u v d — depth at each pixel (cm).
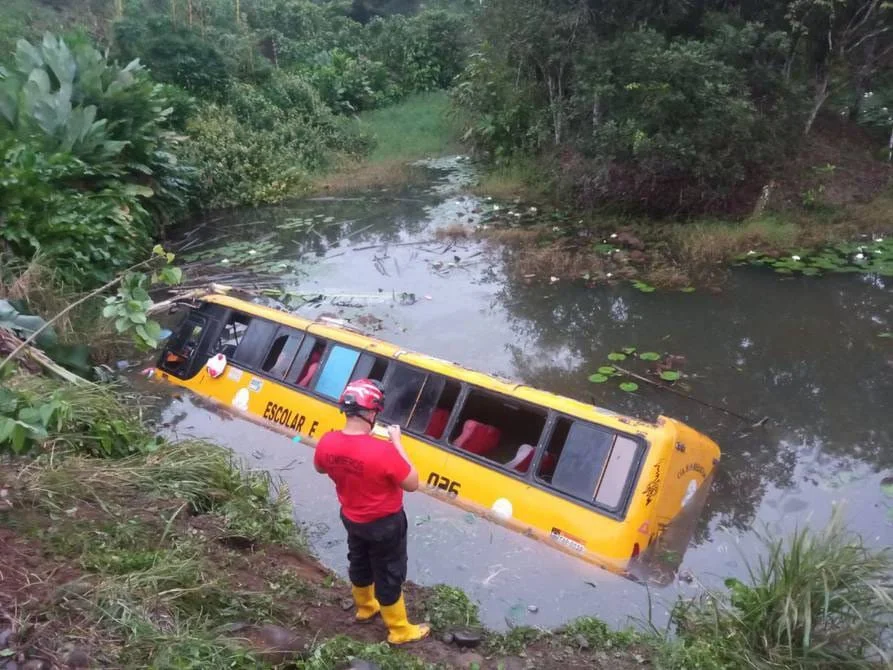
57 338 942
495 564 599
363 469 416
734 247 1425
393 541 433
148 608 416
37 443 604
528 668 451
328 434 432
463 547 619
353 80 2973
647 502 596
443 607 519
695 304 1194
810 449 793
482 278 1344
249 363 884
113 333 1049
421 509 672
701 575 598
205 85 2270
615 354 1017
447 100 2952
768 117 1623
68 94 1426
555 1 1820
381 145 2544
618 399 904
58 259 1153
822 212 1562
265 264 1441
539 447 657
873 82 1919
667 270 1329
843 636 448
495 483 664
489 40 2092
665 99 1528
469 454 691
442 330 1120
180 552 509
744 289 1247
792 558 487
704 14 1794
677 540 636
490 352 1046
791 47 1711
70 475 575
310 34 3312
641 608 552
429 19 3297
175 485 621
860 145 1797
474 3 2620
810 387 928
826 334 1074
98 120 1541
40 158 1248
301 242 1606
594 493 615
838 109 1939
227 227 1747
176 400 903
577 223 1642
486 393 705
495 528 642
